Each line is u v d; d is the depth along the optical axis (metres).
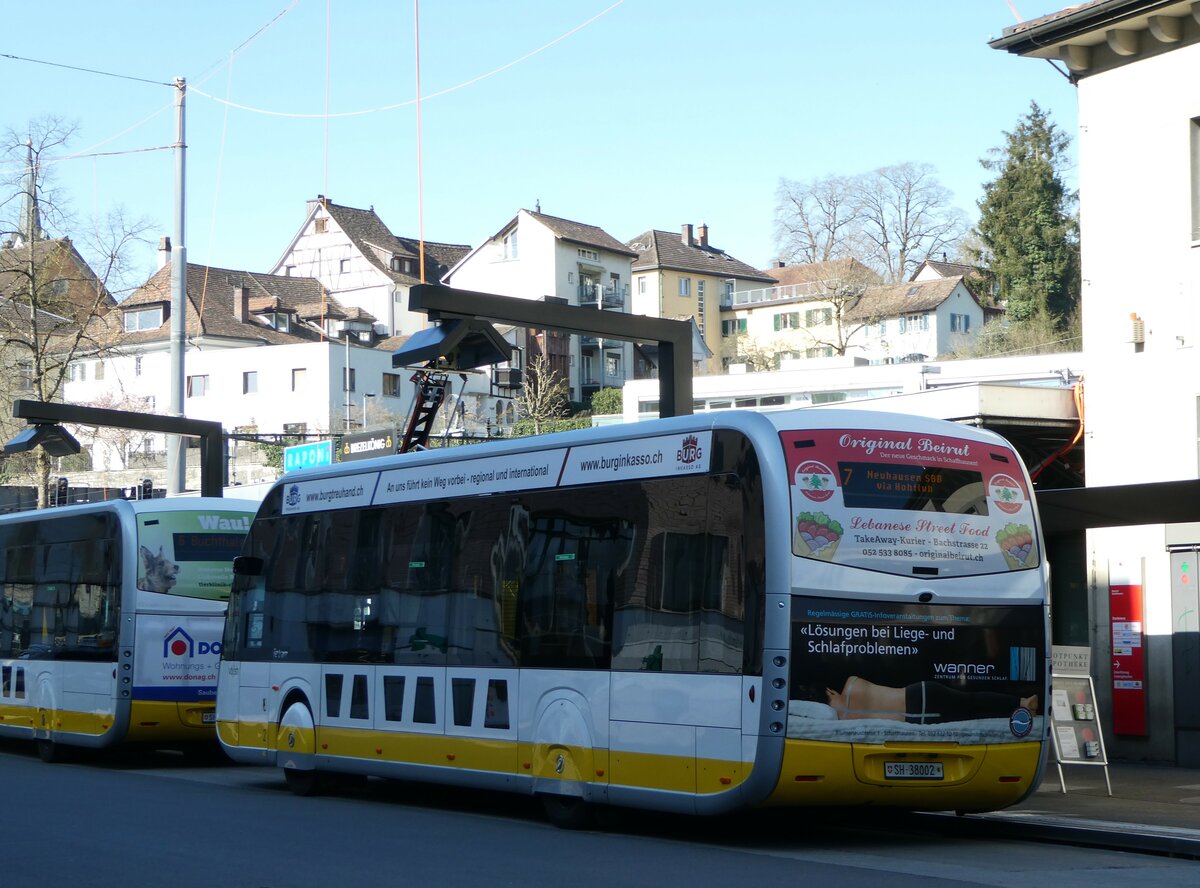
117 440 76.12
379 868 10.64
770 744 11.28
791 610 11.41
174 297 29.73
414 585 15.40
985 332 85.62
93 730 20.91
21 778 19.14
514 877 10.20
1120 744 20.08
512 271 103.81
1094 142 21.05
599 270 105.75
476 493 14.77
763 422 11.82
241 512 21.50
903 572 11.88
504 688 13.95
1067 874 10.62
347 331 97.31
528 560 13.93
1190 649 19.31
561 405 88.00
